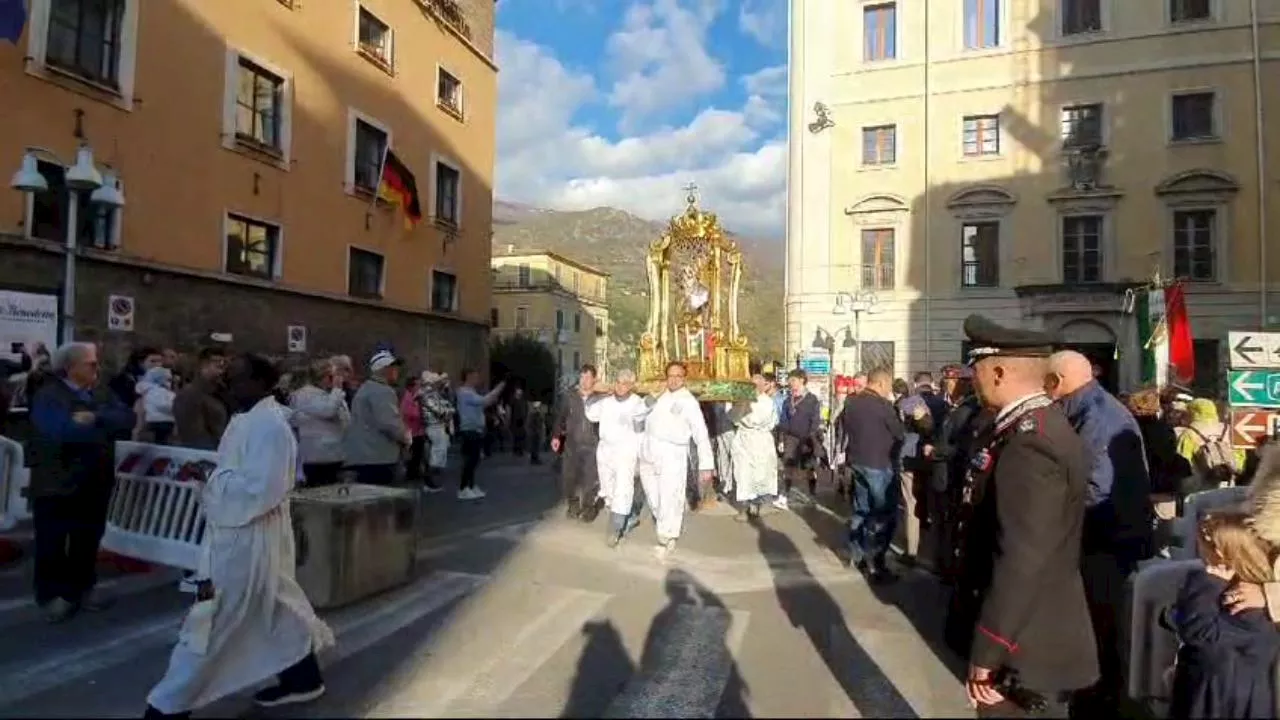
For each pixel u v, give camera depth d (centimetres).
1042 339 338
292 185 1959
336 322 2116
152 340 1574
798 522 1122
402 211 2389
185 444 713
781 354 3203
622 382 920
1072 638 305
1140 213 2775
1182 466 743
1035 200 2877
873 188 3047
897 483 785
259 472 416
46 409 590
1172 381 1587
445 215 2666
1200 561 461
